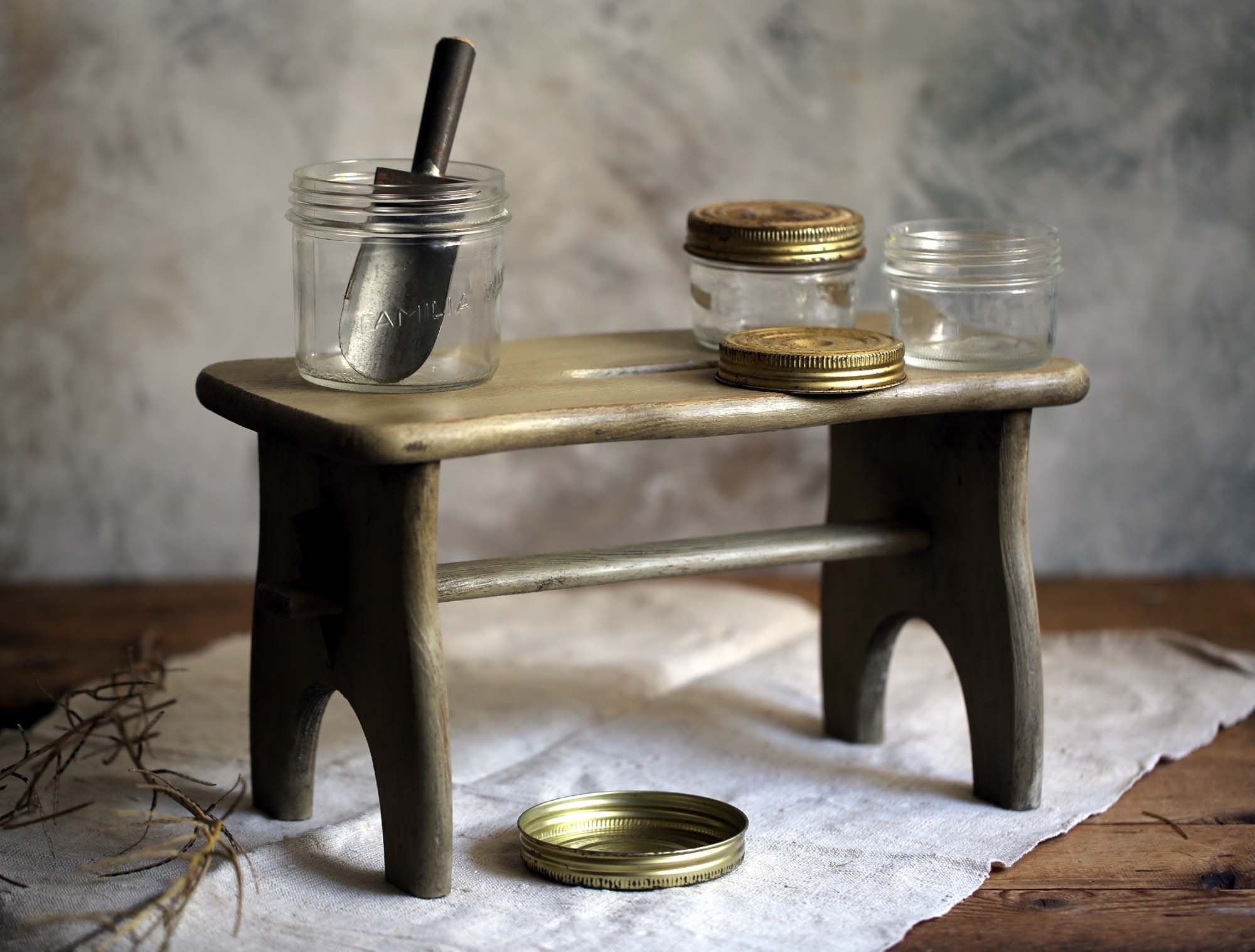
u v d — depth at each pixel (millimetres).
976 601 1604
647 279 2604
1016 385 1509
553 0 2496
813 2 2512
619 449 2652
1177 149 2551
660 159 2557
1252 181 2564
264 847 1468
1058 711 1910
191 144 2488
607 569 1477
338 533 1398
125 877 1409
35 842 1494
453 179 1426
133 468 2602
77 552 2629
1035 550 2703
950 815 1587
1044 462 2666
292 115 2494
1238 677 2043
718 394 1416
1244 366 2629
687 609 2404
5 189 2467
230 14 2451
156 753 1760
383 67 2494
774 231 1570
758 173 2570
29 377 2545
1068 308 2602
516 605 2467
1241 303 2607
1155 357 2623
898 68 2533
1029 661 1573
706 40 2521
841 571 1790
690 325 2621
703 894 1392
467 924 1322
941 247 1533
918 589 1683
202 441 2604
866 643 1759
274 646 1536
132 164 2484
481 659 2146
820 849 1493
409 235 1362
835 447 1797
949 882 1419
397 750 1354
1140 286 2596
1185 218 2574
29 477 2588
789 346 1462
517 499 2668
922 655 2148
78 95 2451
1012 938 1333
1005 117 2549
